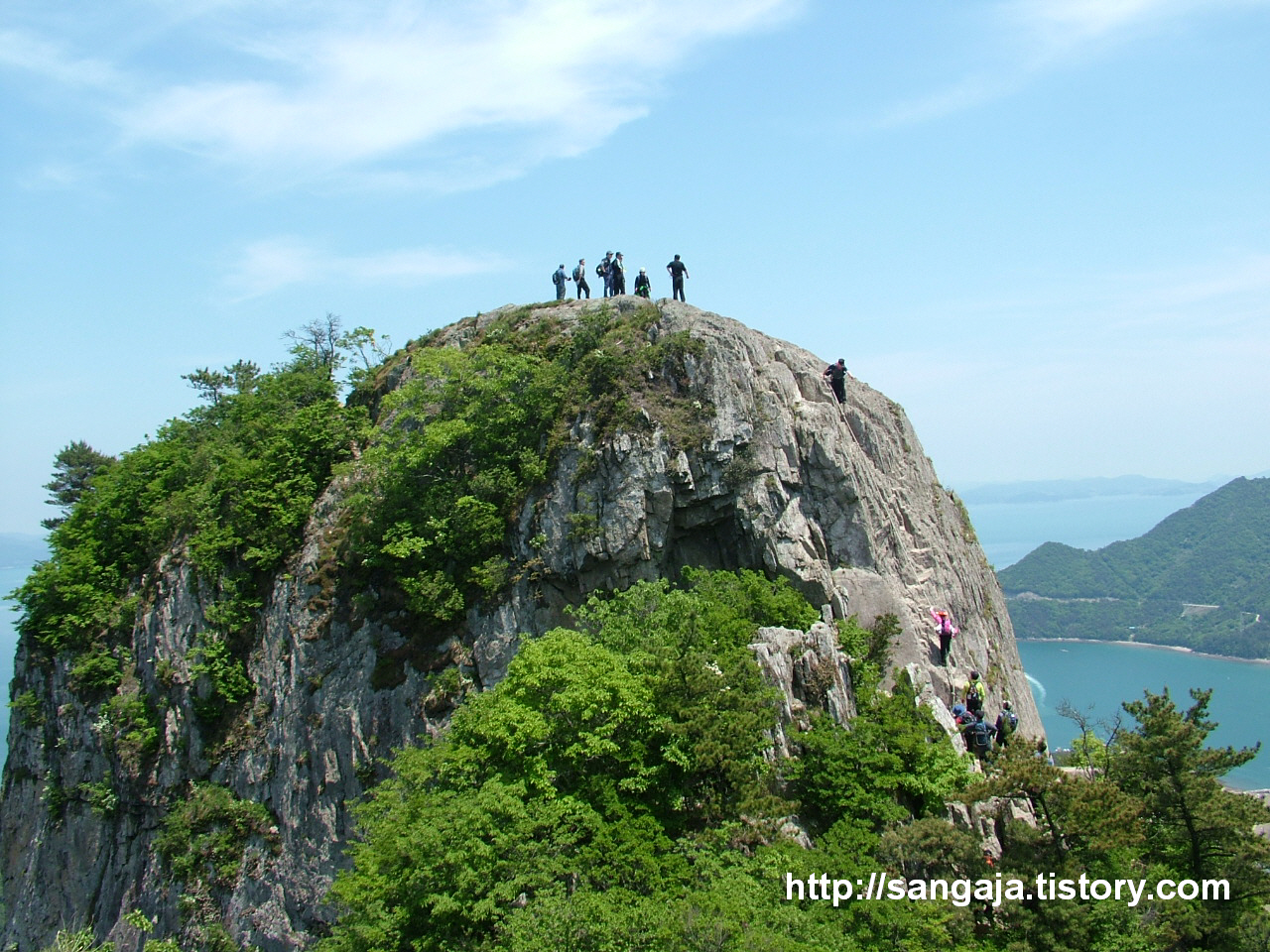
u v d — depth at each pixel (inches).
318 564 2389.3
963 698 1905.8
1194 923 1210.6
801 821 1336.1
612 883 1164.5
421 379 2365.9
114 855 2674.7
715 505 2042.3
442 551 2124.8
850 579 1980.8
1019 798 1398.9
